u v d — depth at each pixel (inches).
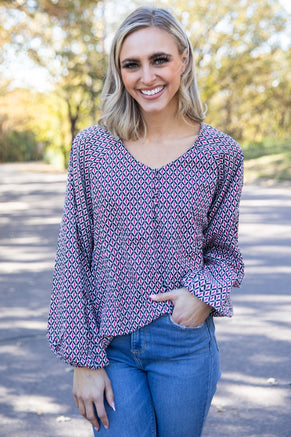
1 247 356.5
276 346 167.2
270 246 304.8
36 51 685.3
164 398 73.0
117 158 71.5
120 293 72.7
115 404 72.4
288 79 1283.2
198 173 71.6
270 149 968.3
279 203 476.4
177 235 71.5
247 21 1159.0
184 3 1142.3
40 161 2027.6
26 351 172.4
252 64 1218.6
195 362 72.7
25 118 1733.5
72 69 1096.2
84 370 73.0
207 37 1167.0
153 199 70.7
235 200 74.1
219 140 72.8
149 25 69.9
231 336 176.2
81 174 72.9
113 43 72.6
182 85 72.8
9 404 138.9
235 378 147.4
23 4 537.0
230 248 75.9
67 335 72.2
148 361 73.5
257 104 1326.3
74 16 565.9
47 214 521.3
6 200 665.0
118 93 73.1
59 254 74.1
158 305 71.7
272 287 226.7
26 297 233.0
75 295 72.5
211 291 70.7
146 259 71.5
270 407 132.0
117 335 72.8
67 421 130.3
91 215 74.3
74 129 1328.7
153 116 72.1
